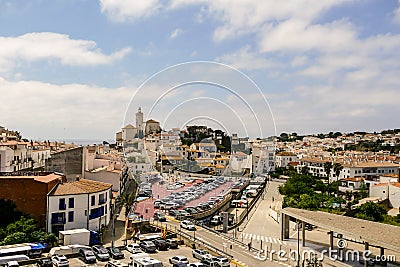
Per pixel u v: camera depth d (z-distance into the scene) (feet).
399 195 315.99
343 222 179.01
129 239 204.23
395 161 554.05
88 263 164.35
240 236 224.74
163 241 192.95
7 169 306.76
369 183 406.82
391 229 166.40
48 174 243.40
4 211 194.29
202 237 208.33
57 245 184.44
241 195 381.40
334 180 480.23
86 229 202.80
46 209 197.26
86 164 312.71
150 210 287.28
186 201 325.62
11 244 175.83
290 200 325.21
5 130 532.73
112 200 255.91
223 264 159.12
